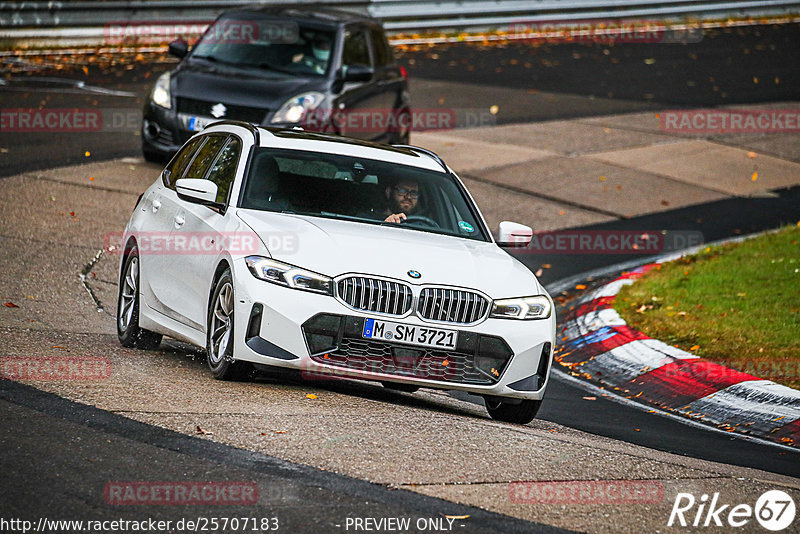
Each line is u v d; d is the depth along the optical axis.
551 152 73.00
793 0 137.25
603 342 39.47
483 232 30.88
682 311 41.88
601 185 66.75
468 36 114.69
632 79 99.00
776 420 31.38
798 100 94.25
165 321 30.47
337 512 17.94
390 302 26.12
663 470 22.88
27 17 87.12
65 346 30.09
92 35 90.62
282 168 30.03
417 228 29.66
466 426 25.09
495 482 20.48
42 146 61.31
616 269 51.81
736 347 36.94
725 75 103.12
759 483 22.77
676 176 70.44
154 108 58.62
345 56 60.94
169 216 31.47
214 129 34.00
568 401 33.03
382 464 20.77
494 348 26.80
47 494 17.61
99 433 20.92
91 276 42.12
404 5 110.50
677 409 33.28
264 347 25.91
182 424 22.00
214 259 27.69
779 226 61.09
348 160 31.19
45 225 47.59
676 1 127.31
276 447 21.08
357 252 26.70
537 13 118.94
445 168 32.62
